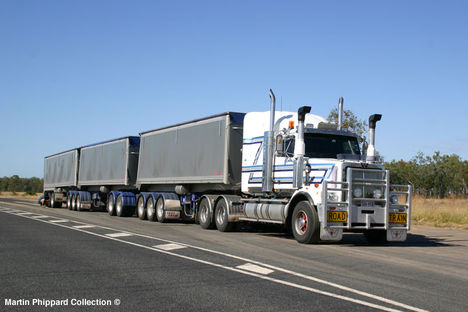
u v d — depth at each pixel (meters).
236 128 17.16
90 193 31.50
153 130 23.14
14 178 143.62
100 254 10.46
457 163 66.81
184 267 8.90
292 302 6.37
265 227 18.17
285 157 14.31
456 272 9.10
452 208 26.77
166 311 5.91
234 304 6.25
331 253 11.27
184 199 20.75
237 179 17.03
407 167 68.12
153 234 15.03
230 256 10.27
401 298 6.71
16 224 18.16
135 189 26.91
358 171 12.68
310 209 12.89
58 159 38.16
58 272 8.38
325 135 14.24
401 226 13.09
